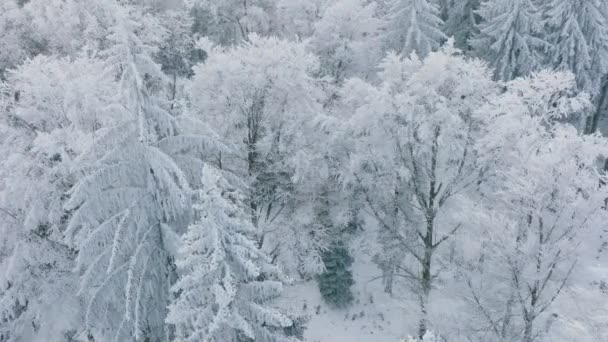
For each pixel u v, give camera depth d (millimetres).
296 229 18906
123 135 11516
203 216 10281
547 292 16328
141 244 11984
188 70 32594
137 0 35875
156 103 11930
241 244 10820
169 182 11297
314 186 19172
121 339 12953
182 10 36656
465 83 16047
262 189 18438
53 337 15211
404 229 18812
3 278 14773
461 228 16938
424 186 18688
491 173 16547
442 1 36281
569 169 13734
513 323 15820
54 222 15211
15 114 15883
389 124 16766
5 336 15422
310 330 19688
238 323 10602
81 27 27750
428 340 9055
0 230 14844
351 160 16969
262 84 17109
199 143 12289
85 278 12031
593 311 15312
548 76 15102
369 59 24125
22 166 14289
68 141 14297
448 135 15898
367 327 20125
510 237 14305
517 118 15219
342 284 20547
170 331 13289
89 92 14266
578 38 26125
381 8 31047
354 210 20062
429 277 17672
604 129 35375
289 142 18078
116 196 11758
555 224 14203
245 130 18062
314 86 19922
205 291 10820
